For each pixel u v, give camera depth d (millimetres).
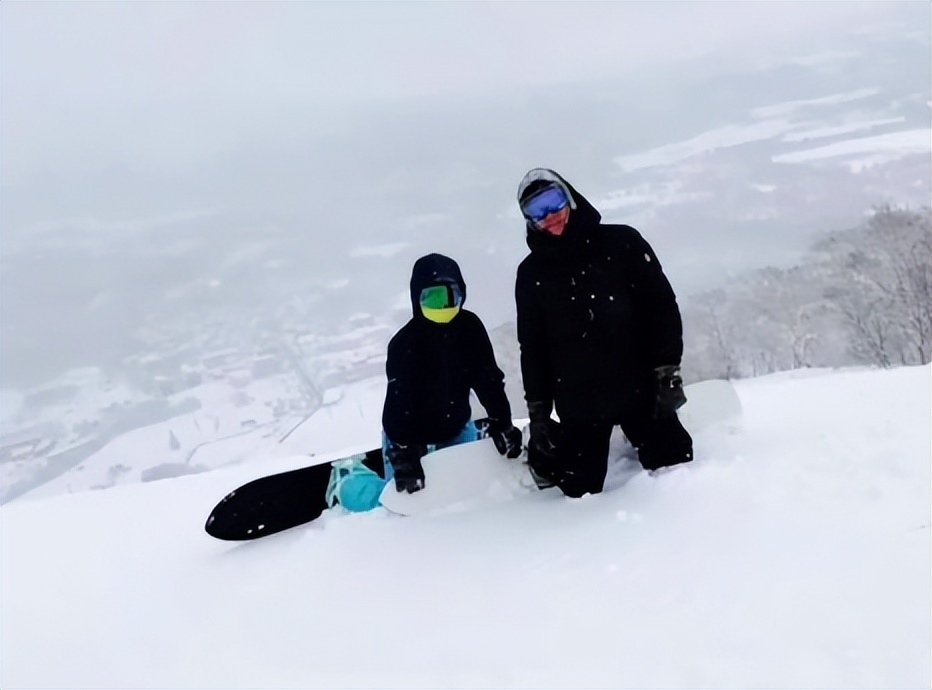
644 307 2773
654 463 2770
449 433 3133
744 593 1848
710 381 3252
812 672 1515
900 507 2109
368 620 2115
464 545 2473
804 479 2395
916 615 1635
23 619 2580
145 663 2119
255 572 2607
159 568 2883
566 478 2766
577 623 1880
